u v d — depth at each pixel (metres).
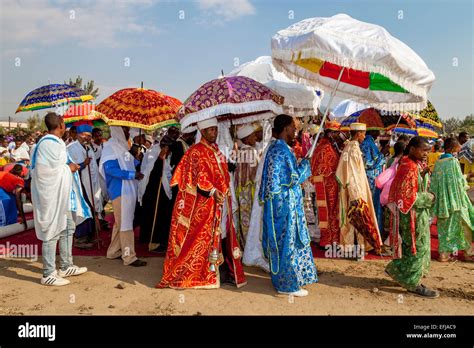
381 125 7.77
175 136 6.71
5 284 5.20
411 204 4.71
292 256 4.77
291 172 4.73
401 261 5.00
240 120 6.18
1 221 7.88
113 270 5.80
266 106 5.16
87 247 7.01
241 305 4.58
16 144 16.53
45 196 5.07
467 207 6.42
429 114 9.61
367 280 5.52
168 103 6.10
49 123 5.19
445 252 6.45
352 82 6.28
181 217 5.05
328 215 6.87
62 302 4.62
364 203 6.25
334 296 4.90
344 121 9.09
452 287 5.28
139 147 7.21
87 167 7.03
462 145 11.09
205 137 5.12
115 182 5.93
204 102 5.02
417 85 4.77
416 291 5.00
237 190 6.30
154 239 6.79
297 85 7.55
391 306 4.61
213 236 5.07
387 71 4.52
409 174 4.74
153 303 4.62
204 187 4.96
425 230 4.93
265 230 4.89
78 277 5.49
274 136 5.01
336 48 4.49
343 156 6.37
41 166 5.05
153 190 6.89
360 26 4.89
